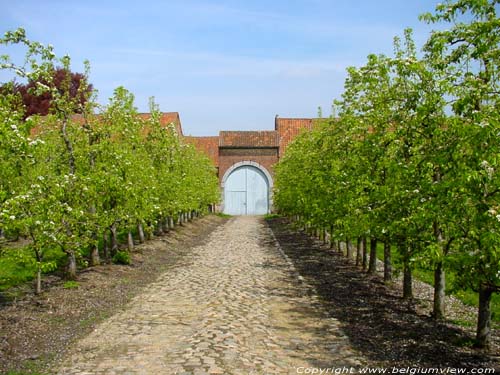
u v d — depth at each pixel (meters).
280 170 32.09
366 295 12.85
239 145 50.72
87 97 15.30
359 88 12.42
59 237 11.94
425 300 12.27
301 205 21.98
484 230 6.57
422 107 8.50
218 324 9.77
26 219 10.02
